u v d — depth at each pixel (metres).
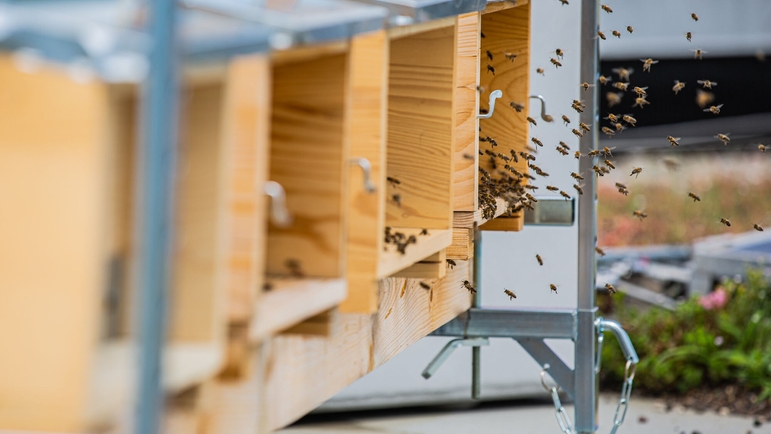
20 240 1.52
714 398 5.11
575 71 4.26
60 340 1.54
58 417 1.54
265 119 1.86
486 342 3.29
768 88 7.25
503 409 4.68
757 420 4.61
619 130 3.11
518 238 4.48
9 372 1.54
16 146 1.51
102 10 1.50
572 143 4.26
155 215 1.45
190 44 1.52
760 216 9.01
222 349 1.75
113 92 1.54
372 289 2.44
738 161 10.22
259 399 2.26
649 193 9.58
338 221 2.38
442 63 2.71
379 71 2.44
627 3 7.22
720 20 7.18
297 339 2.41
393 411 4.60
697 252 6.63
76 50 1.37
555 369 3.25
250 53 1.70
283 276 2.38
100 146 1.51
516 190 3.15
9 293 1.53
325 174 2.38
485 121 3.23
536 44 4.28
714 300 5.68
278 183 2.39
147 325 1.46
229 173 1.82
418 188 2.72
